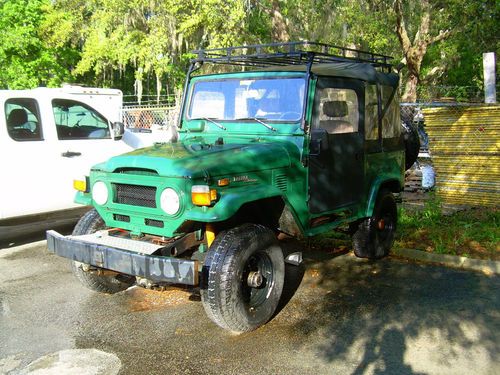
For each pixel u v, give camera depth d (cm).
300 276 557
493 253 614
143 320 451
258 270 429
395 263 601
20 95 662
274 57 499
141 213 423
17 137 655
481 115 805
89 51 2103
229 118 521
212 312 394
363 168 544
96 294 513
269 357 383
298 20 1691
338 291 513
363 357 382
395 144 607
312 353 389
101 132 752
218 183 403
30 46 2298
